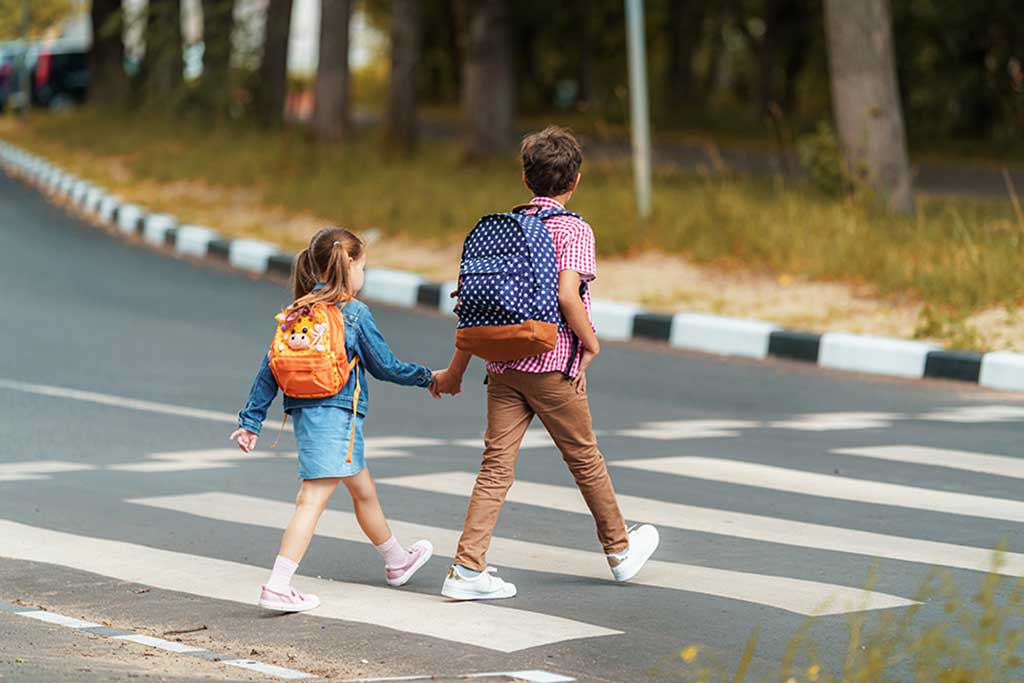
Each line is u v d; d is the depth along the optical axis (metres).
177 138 88.25
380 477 23.55
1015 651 14.84
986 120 117.00
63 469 24.23
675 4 152.12
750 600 16.94
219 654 15.17
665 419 28.98
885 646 14.95
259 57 96.06
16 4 126.12
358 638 15.71
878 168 50.12
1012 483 22.95
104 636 15.73
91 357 35.12
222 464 24.80
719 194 49.91
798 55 144.50
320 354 16.44
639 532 17.91
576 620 16.27
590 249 16.80
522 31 159.75
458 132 120.75
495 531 20.39
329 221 58.53
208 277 49.72
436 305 44.62
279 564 16.66
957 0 107.69
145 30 96.88
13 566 18.61
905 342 34.88
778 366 35.62
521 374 16.98
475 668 14.65
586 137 111.69
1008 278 38.59
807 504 21.70
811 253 43.34
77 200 72.31
